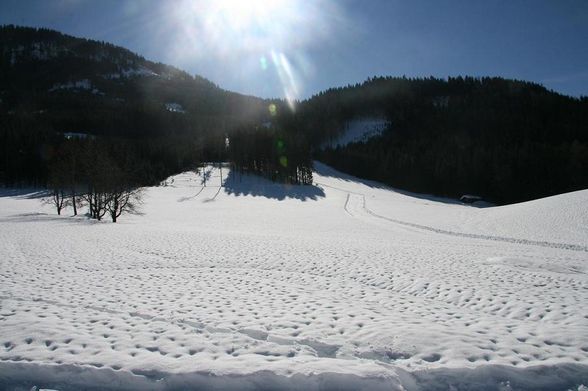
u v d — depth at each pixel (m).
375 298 9.34
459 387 5.23
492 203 92.69
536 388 5.21
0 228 23.78
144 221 40.78
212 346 6.05
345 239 23.39
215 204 64.19
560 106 153.50
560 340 6.36
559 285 10.66
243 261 14.29
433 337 6.33
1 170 84.62
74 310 7.96
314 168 123.50
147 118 157.38
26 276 11.45
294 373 5.14
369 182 113.00
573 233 28.61
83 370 5.28
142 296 9.26
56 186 41.31
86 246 17.39
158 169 94.38
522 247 21.91
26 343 6.16
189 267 13.34
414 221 40.94
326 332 6.67
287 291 9.95
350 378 5.09
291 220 44.47
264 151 97.12
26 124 110.62
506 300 9.09
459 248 19.39
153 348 6.01
